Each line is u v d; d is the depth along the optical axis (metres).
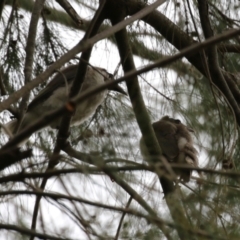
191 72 11.53
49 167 6.69
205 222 5.98
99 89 5.88
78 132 11.34
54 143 10.76
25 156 6.40
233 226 6.00
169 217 5.99
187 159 10.13
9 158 6.41
